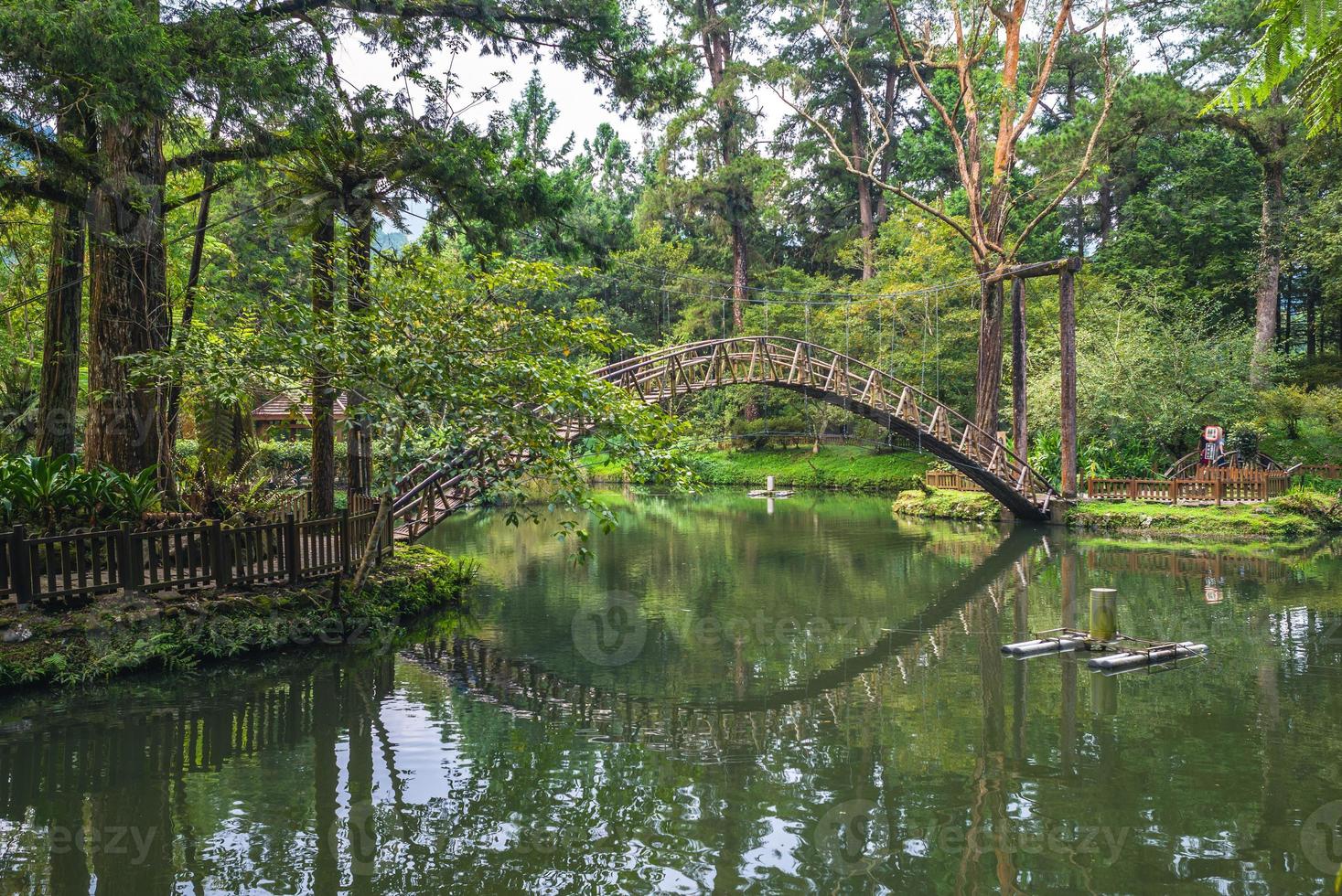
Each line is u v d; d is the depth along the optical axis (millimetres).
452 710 9234
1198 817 6457
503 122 14812
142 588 10352
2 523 10703
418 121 13711
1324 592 14625
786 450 45781
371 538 12430
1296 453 29016
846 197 49219
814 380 24281
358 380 10766
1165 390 27750
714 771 7535
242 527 11281
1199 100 28297
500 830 6402
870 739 8289
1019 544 21281
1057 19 27891
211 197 16984
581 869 5805
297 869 5836
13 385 17922
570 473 11227
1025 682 10094
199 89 10266
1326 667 10398
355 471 15500
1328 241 28625
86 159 10289
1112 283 33938
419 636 12414
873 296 37250
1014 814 6582
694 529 25844
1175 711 8875
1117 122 27547
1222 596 14523
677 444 11586
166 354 11102
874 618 13742
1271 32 2371
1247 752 7746
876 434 37094
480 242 15719
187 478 14172
